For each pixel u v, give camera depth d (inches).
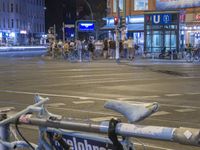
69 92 631.2
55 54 1996.8
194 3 1946.4
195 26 1841.8
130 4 2220.7
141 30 2119.8
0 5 4042.8
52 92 631.2
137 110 132.0
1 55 2433.6
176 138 115.7
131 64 1365.7
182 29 1776.6
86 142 139.9
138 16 2186.3
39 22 5002.5
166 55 1663.4
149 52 1738.4
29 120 145.4
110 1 2351.1
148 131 120.3
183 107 488.1
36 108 149.0
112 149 134.0
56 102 527.5
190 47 1689.2
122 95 597.3
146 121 403.2
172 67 1215.6
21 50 3538.4
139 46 2074.3
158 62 1477.6
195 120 412.2
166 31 1697.8
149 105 132.3
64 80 826.2
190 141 113.6
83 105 505.0
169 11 1685.5
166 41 1707.7
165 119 415.2
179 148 306.7
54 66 1284.4
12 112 159.2
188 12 1973.4
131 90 658.2
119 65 1322.6
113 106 136.9
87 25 2287.2
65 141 144.9
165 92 633.6
